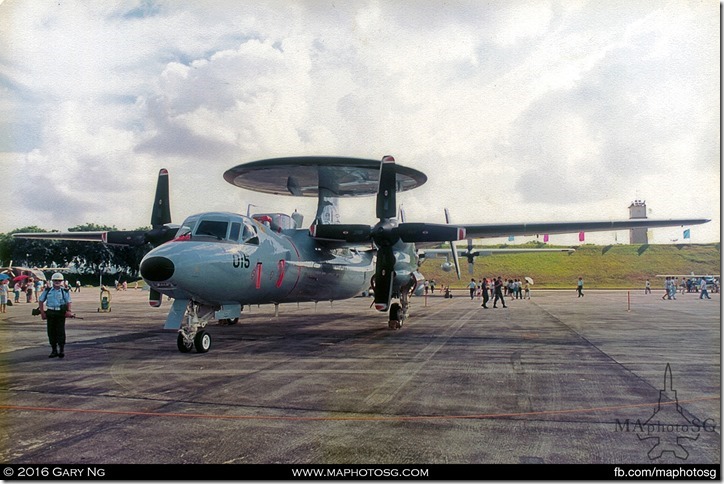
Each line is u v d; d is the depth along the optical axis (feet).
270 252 40.24
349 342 38.91
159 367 28.50
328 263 51.44
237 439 16.31
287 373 26.71
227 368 28.17
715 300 102.73
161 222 52.19
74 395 21.90
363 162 52.37
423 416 18.65
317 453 15.12
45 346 37.06
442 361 30.25
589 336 42.45
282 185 64.80
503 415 18.71
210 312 36.37
